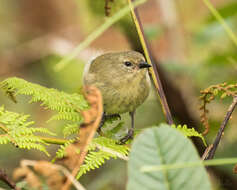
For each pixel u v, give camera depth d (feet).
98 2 30.48
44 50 47.14
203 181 8.98
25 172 9.53
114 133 19.15
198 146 24.07
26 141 14.49
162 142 9.23
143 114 33.12
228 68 31.50
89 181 33.58
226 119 14.46
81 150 11.16
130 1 17.34
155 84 17.08
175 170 9.05
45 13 51.90
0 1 53.06
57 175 9.86
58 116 16.30
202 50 34.42
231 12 28.94
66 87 40.68
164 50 37.76
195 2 40.04
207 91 15.55
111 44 42.19
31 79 45.96
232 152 26.84
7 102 41.32
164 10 37.78
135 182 8.93
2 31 51.16
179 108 29.04
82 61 39.99
